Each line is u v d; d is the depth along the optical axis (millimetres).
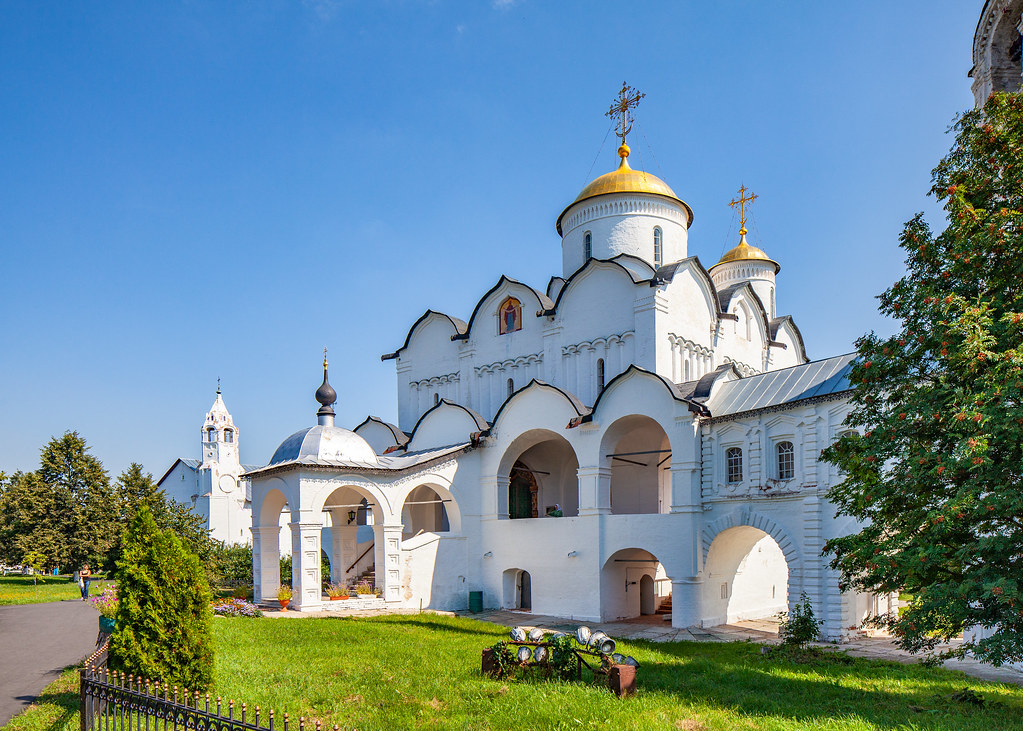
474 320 37625
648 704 12672
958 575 12328
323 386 35719
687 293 32344
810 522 23141
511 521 32062
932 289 12742
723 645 22359
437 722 11648
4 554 52438
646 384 27906
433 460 31781
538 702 12562
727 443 25922
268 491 31484
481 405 36781
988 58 19562
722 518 25766
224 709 11773
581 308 33094
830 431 23094
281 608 29172
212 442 73875
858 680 15805
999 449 11375
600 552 28719
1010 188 12438
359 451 31328
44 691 14344
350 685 14203
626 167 37281
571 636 15125
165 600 12047
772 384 25844
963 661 18922
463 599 32094
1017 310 11664
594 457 29266
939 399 12203
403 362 41250
